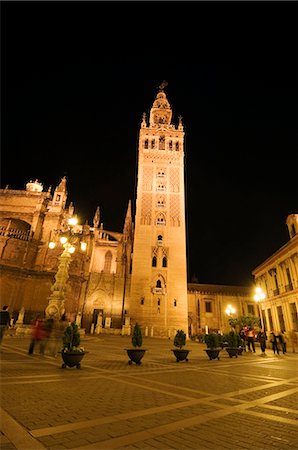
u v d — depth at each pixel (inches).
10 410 210.5
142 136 2377.0
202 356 751.1
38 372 376.8
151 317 1780.3
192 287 2481.5
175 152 2314.2
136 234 2003.0
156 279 1889.8
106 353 689.6
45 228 1968.5
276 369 521.0
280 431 188.2
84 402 241.3
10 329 1213.1
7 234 1822.1
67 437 166.7
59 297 824.3
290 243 1309.1
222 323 2304.4
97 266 2258.9
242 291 2491.4
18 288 1720.0
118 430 181.6
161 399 263.9
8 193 2100.1
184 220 2073.1
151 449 154.6
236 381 378.0
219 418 212.8
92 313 1947.6
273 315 1545.3
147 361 583.2
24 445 152.8
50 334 578.2
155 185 2183.8
